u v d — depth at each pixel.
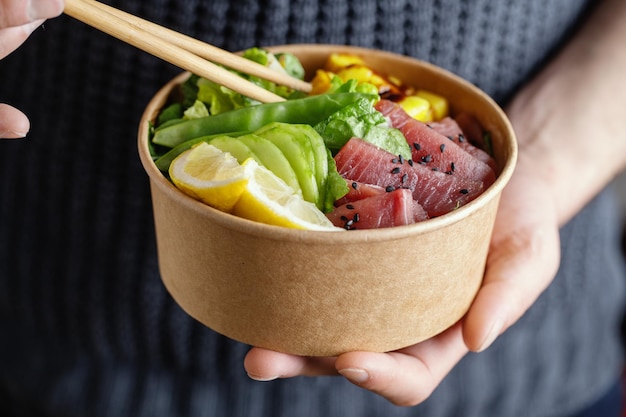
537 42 0.63
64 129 0.60
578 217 0.68
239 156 0.44
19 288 0.65
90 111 0.59
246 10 0.56
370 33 0.57
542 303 0.69
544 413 0.73
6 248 0.64
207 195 0.42
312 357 0.47
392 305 0.43
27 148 0.61
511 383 0.70
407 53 0.58
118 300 0.63
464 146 0.49
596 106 0.61
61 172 0.61
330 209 0.44
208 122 0.47
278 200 0.42
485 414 0.71
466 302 0.47
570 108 0.61
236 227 0.41
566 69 0.63
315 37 0.57
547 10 0.62
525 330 0.69
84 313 0.64
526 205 0.54
